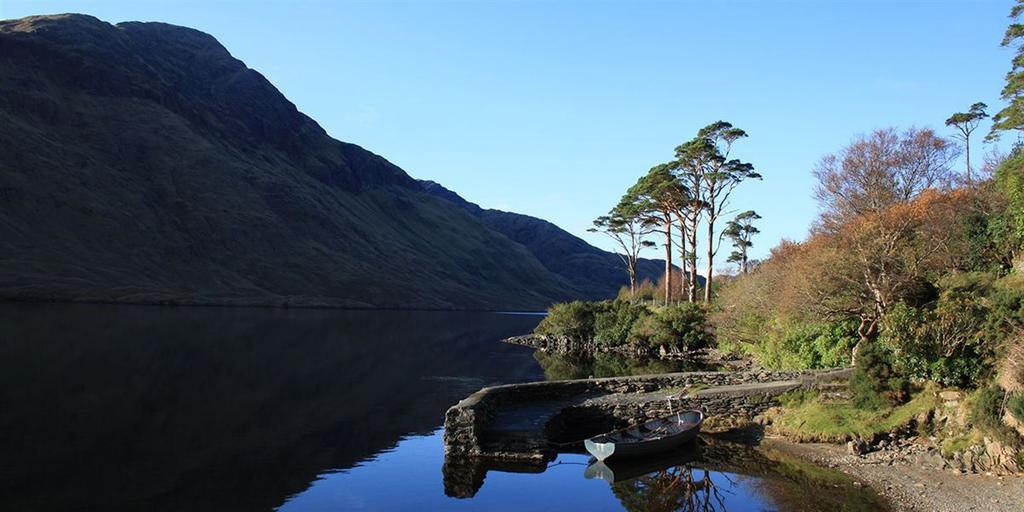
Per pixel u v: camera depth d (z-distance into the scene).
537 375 41.94
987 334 19.45
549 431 22.81
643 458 20.33
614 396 27.14
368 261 199.25
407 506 15.96
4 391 27.66
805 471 18.61
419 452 21.34
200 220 161.00
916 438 19.55
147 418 24.42
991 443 16.91
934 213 28.03
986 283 24.78
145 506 15.16
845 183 41.44
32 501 15.10
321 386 35.09
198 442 21.42
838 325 29.92
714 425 23.94
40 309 79.44
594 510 15.91
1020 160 27.41
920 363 20.41
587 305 66.56
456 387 36.69
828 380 23.61
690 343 51.00
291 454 20.64
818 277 28.69
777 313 36.19
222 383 33.75
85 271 118.38
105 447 20.12
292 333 69.50
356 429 24.73
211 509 15.20
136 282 124.75
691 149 51.22
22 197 126.88
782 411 23.53
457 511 15.69
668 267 58.91
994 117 38.12
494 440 21.28
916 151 41.53
